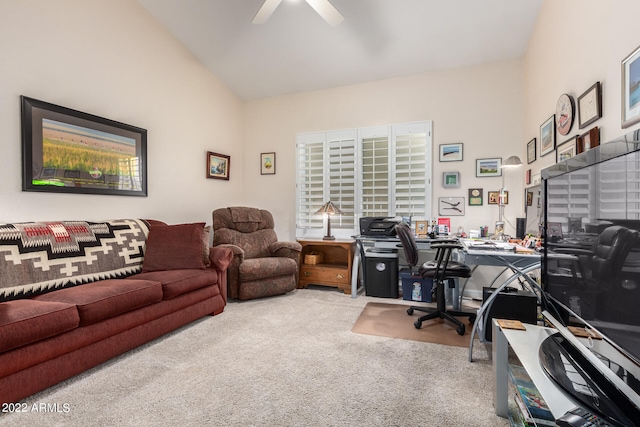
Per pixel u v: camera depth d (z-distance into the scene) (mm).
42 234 2170
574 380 922
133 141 3070
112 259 2504
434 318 2789
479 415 1484
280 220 4527
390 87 3928
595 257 1028
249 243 3842
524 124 3320
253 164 4641
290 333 2473
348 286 3703
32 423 1433
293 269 3553
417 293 3381
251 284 3316
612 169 927
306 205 4348
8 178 2215
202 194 3951
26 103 2279
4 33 2182
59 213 2518
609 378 926
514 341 1312
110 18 2869
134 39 3092
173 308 2410
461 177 3611
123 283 2174
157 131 3354
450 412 1507
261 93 4492
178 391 1682
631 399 837
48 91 2426
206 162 4012
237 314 2924
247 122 4652
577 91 1996
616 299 911
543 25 2674
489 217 3502
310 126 4344
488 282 3516
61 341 1711
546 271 1465
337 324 2674
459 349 2199
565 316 1295
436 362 2006
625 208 862
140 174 3143
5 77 2189
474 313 2682
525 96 3287
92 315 1838
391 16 2984
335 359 2041
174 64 3543
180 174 3637
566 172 1249
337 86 4191
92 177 2719
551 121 2436
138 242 2762
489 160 3492
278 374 1853
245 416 1477
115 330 1983
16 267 1958
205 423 1428
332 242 3799
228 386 1729
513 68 3418
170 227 2896
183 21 3340
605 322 968
